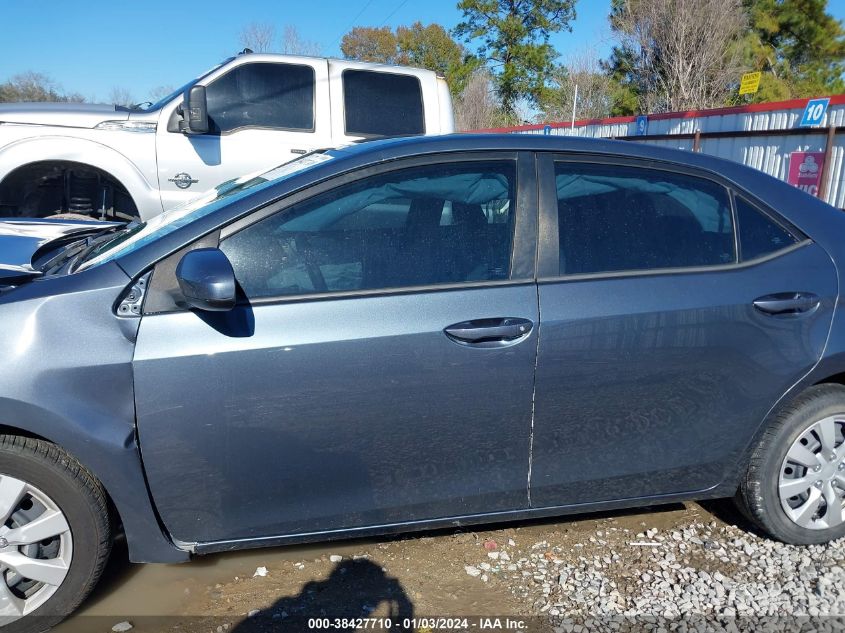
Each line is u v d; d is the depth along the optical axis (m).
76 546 2.32
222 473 2.35
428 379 2.41
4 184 5.61
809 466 2.87
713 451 2.75
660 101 23.94
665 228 2.71
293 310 2.36
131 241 2.59
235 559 2.82
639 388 2.59
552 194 2.62
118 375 2.25
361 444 2.42
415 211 2.54
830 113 11.91
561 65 38.16
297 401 2.34
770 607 2.58
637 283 2.59
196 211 2.59
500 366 2.45
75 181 5.91
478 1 40.09
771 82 27.39
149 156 5.83
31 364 2.19
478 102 38.59
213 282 2.14
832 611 2.56
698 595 2.64
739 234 2.77
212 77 6.00
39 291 2.31
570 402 2.54
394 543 2.95
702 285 2.64
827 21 29.06
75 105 5.89
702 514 3.23
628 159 2.74
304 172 2.53
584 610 2.55
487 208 2.58
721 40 22.48
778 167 12.42
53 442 2.23
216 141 5.96
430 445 2.48
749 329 2.65
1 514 2.23
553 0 40.03
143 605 2.53
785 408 2.81
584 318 2.50
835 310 2.76
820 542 2.96
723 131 14.28
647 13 23.50
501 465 2.56
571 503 2.70
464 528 3.07
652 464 2.70
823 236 2.85
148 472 2.31
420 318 2.41
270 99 6.12
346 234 2.47
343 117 6.26
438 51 46.16
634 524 3.14
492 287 2.50
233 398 2.30
